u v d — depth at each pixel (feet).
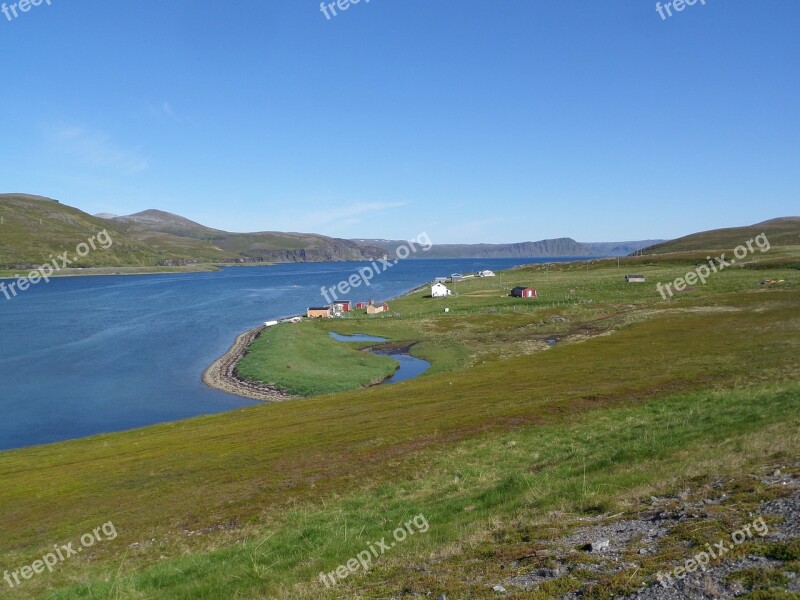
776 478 46.11
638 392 118.01
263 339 293.23
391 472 83.30
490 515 52.54
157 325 367.66
